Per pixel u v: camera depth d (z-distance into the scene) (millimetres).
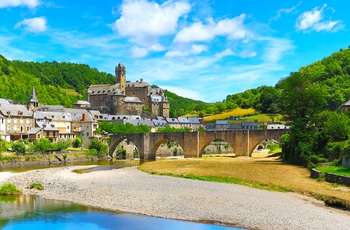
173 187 64625
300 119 99188
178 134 135625
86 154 137125
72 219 45000
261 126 188250
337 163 72812
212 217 44875
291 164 94312
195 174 80562
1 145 109125
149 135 142000
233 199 53656
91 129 161250
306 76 108062
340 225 40375
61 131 158875
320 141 88812
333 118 86625
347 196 51375
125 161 133125
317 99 101688
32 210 49406
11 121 140000
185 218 44781
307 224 40938
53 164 117500
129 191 61312
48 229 41062
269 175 74812
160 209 49031
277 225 41000
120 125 174125
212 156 140500
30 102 182750
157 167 97750
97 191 61938
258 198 54156
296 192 58094
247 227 40844
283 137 107375
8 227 41781
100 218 45312
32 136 142125
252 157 121312
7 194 60062
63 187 66375
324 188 58562
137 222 43469
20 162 110188
